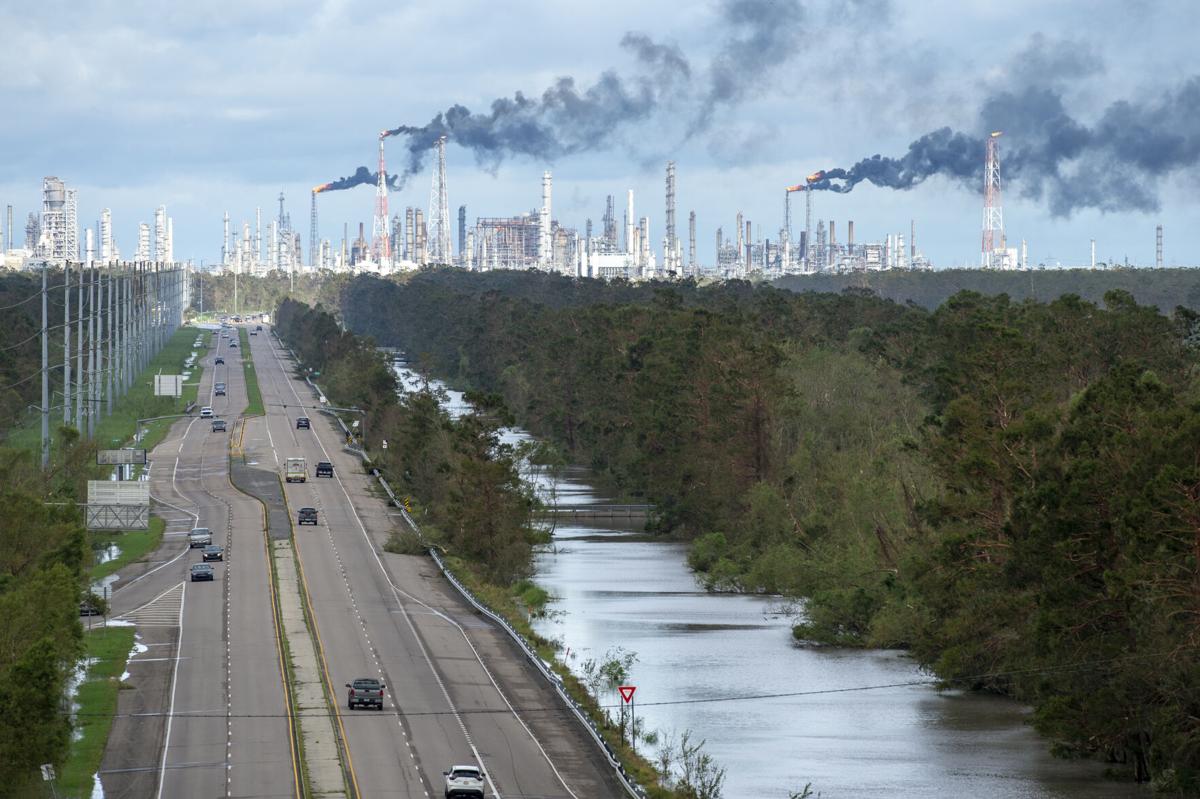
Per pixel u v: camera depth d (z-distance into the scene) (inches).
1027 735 6638.8
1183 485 5556.1
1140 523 5649.6
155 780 5374.0
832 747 6392.7
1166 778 5684.1
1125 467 6077.8
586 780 5516.7
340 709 6496.1
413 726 6225.4
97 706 6471.5
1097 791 5733.3
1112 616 6003.9
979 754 6299.2
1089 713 5841.5
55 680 5172.2
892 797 5625.0
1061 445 6569.9
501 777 5506.9
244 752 5767.7
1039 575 6540.4
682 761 6023.6
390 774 5487.2
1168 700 5689.0
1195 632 5561.0
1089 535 6063.0
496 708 6584.6
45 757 5088.6
